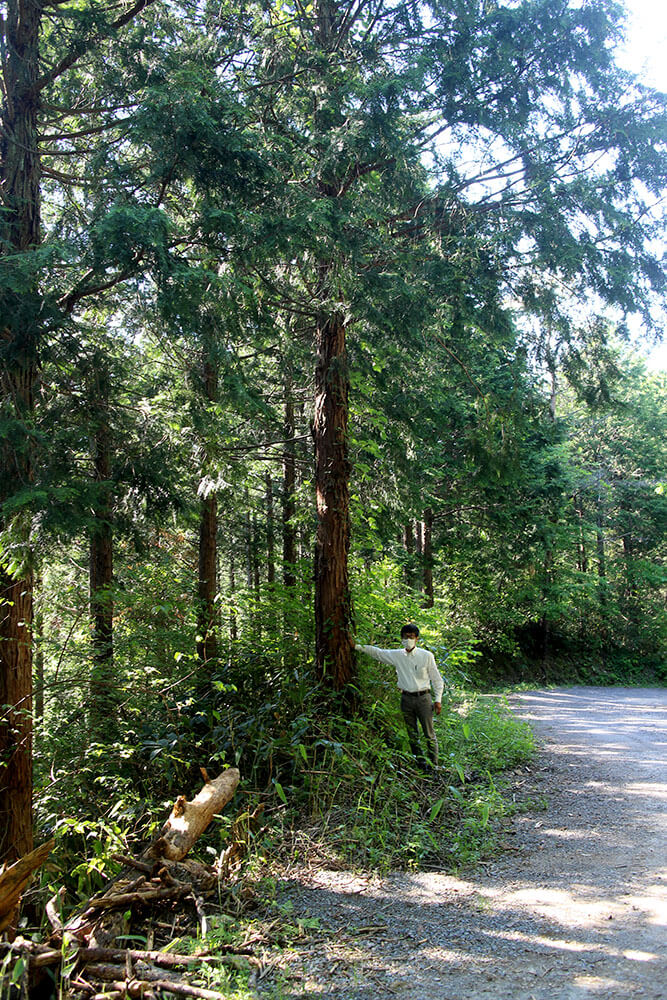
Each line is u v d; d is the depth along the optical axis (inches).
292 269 332.2
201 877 185.3
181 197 293.4
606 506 1154.0
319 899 183.6
